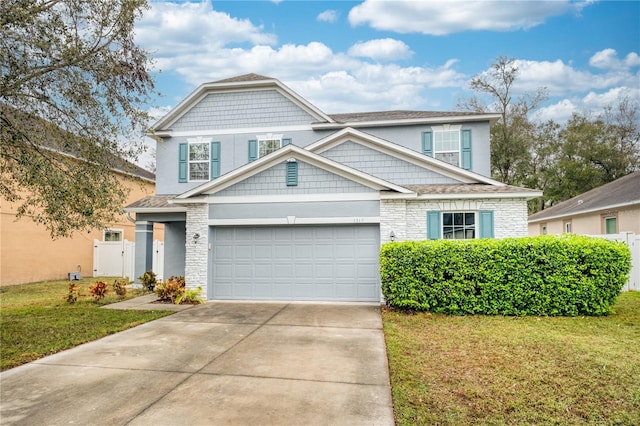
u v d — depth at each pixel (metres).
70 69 7.83
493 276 9.24
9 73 7.09
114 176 9.22
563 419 4.09
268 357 6.25
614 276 8.94
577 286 8.95
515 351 6.30
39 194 8.27
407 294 9.61
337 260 11.41
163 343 7.12
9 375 5.54
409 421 4.06
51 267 18.06
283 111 15.33
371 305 10.73
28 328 8.33
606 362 5.71
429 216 11.93
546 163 33.56
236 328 8.23
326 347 6.79
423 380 5.15
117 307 10.91
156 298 12.42
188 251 11.90
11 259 16.34
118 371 5.66
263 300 11.62
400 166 13.30
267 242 11.76
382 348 6.70
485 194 11.51
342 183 11.31
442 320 8.72
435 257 9.48
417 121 14.61
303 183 11.45
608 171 31.03
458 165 14.55
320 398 4.68
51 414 4.29
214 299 11.85
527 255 9.18
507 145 29.02
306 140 15.18
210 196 11.86
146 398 4.70
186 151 15.68
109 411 4.36
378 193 11.13
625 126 31.62
